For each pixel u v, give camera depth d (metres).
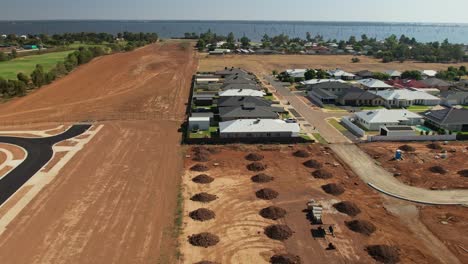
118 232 42.03
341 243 40.50
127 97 108.44
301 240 41.00
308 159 63.59
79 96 109.38
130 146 68.94
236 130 71.56
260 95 104.81
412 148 67.50
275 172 58.56
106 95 110.75
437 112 83.00
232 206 48.06
